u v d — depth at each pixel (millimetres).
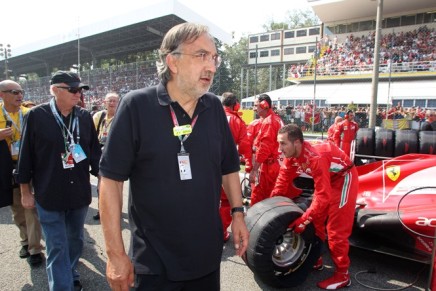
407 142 5277
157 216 1412
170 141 1419
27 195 2658
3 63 51000
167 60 1451
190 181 1430
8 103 3367
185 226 1422
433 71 25109
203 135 1497
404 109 20047
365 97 24594
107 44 40062
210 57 1444
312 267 2977
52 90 2633
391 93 24203
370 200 3488
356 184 2916
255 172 4078
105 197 1379
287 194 3668
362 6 28594
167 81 1516
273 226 2633
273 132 3980
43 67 53125
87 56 46312
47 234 2557
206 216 1474
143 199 1426
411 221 2881
